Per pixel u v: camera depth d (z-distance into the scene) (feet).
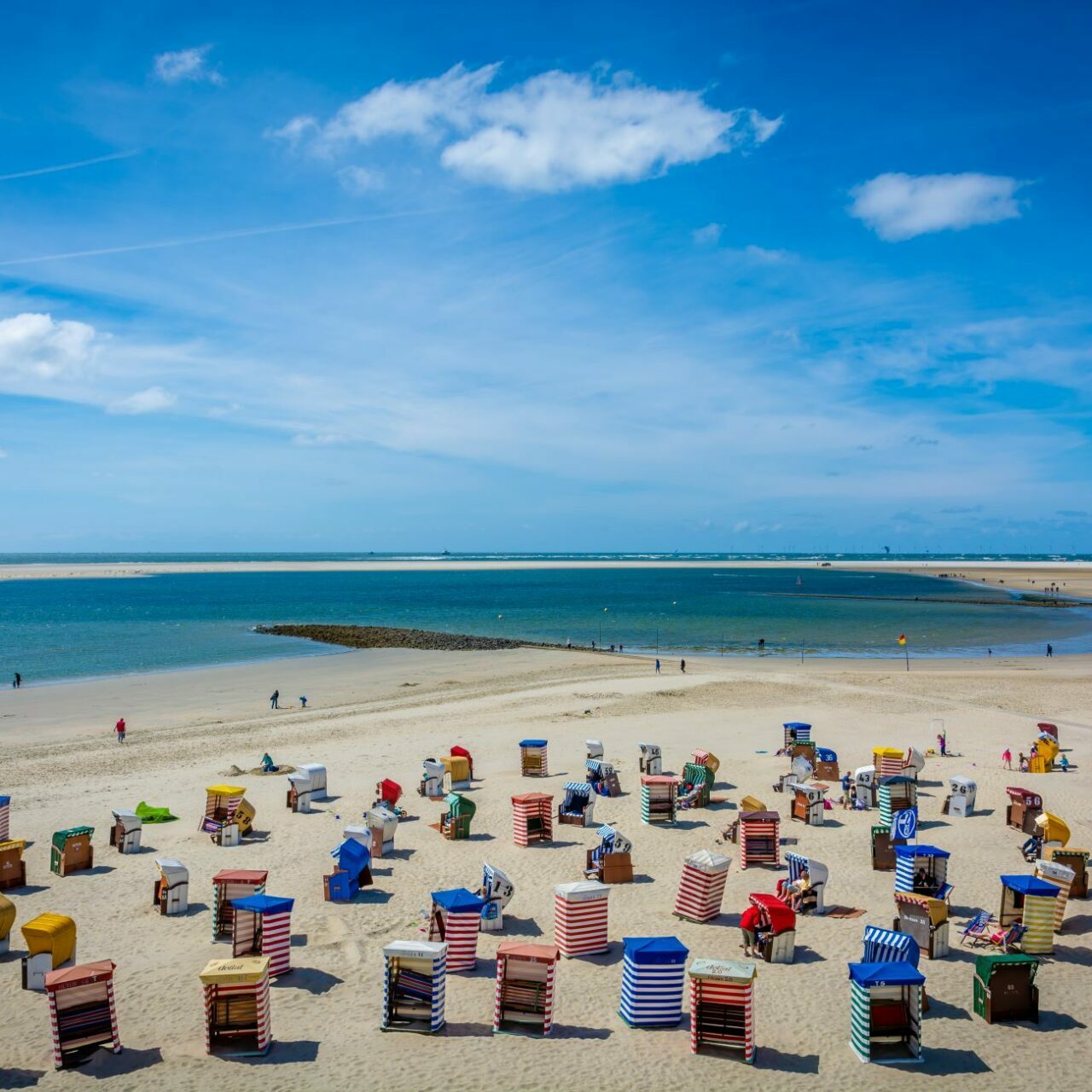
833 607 435.12
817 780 112.98
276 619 377.71
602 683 193.16
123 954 61.57
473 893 63.41
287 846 85.20
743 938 63.36
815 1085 45.27
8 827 87.61
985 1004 51.67
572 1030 50.90
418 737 138.10
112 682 209.97
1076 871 71.00
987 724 146.92
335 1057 47.80
